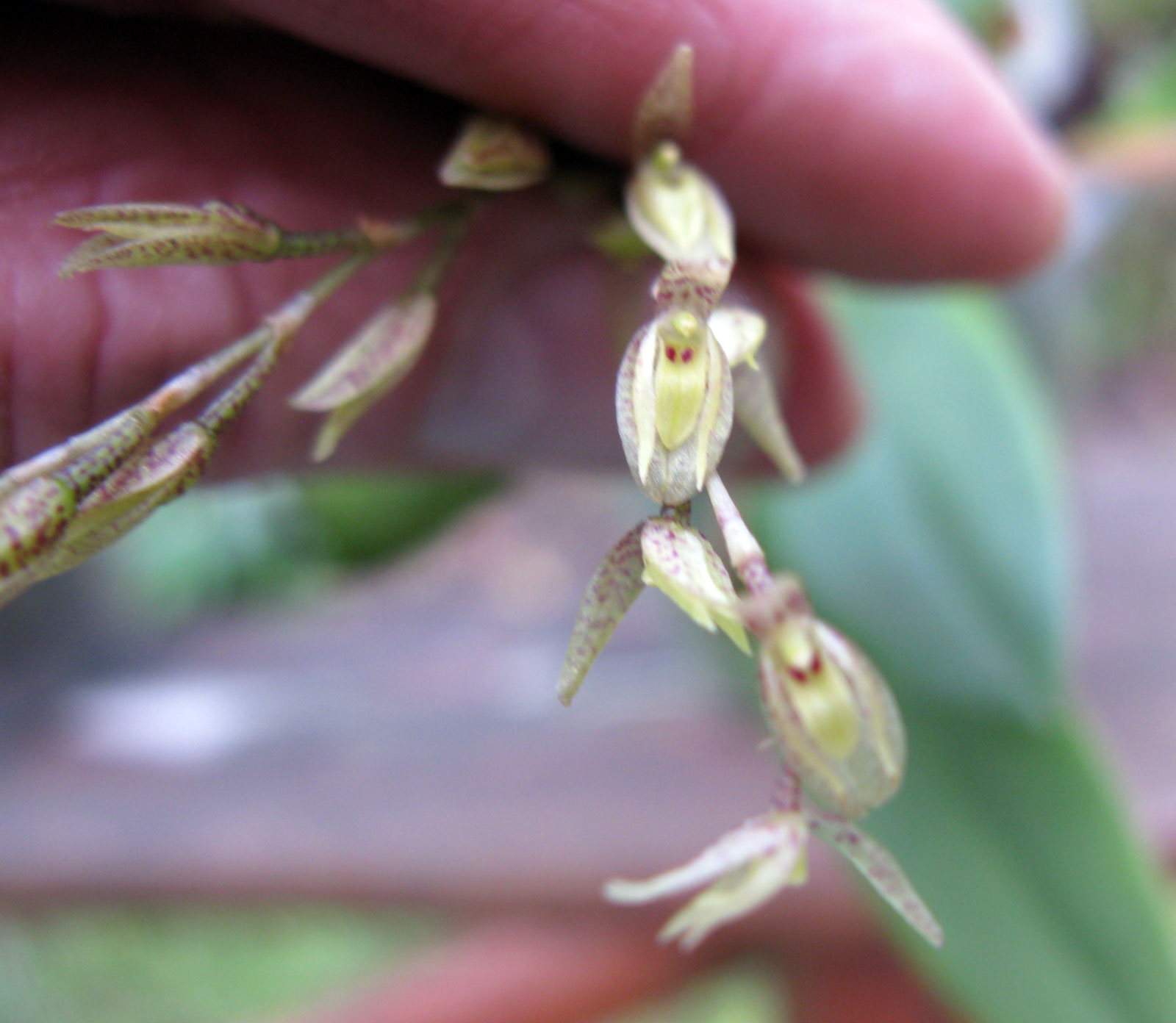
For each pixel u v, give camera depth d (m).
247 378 0.08
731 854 0.08
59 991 0.34
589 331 0.13
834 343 0.15
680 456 0.07
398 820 0.16
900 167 0.12
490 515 0.39
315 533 0.22
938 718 0.15
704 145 0.12
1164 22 0.31
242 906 0.17
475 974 0.15
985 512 0.16
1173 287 0.41
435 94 0.11
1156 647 0.20
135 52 0.11
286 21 0.10
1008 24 0.20
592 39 0.10
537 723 0.19
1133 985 0.14
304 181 0.11
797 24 0.12
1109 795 0.14
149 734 0.20
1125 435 0.39
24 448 0.11
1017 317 0.23
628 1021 0.29
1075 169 0.22
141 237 0.08
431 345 0.13
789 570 0.16
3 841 0.17
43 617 0.20
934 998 0.15
